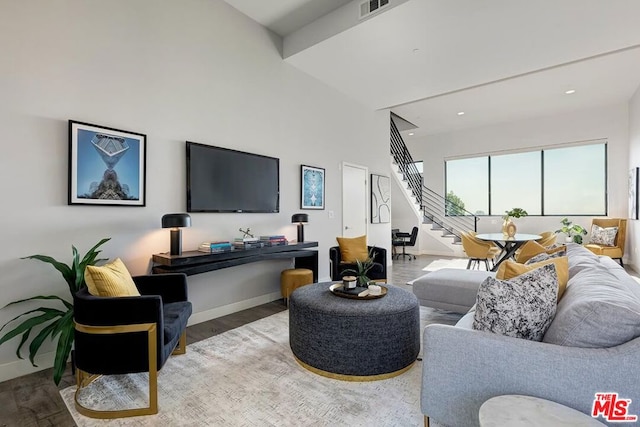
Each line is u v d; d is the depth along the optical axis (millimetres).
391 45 4031
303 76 4871
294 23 4223
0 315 2307
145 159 3062
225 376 2320
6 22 2328
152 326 1901
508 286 1593
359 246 4715
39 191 2459
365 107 6312
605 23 3459
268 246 3777
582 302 1442
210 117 3654
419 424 1792
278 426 1787
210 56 3660
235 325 3414
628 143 6816
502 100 6754
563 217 7668
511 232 5730
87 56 2711
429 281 3365
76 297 1940
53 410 1951
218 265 3234
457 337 1498
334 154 5520
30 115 2420
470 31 3674
